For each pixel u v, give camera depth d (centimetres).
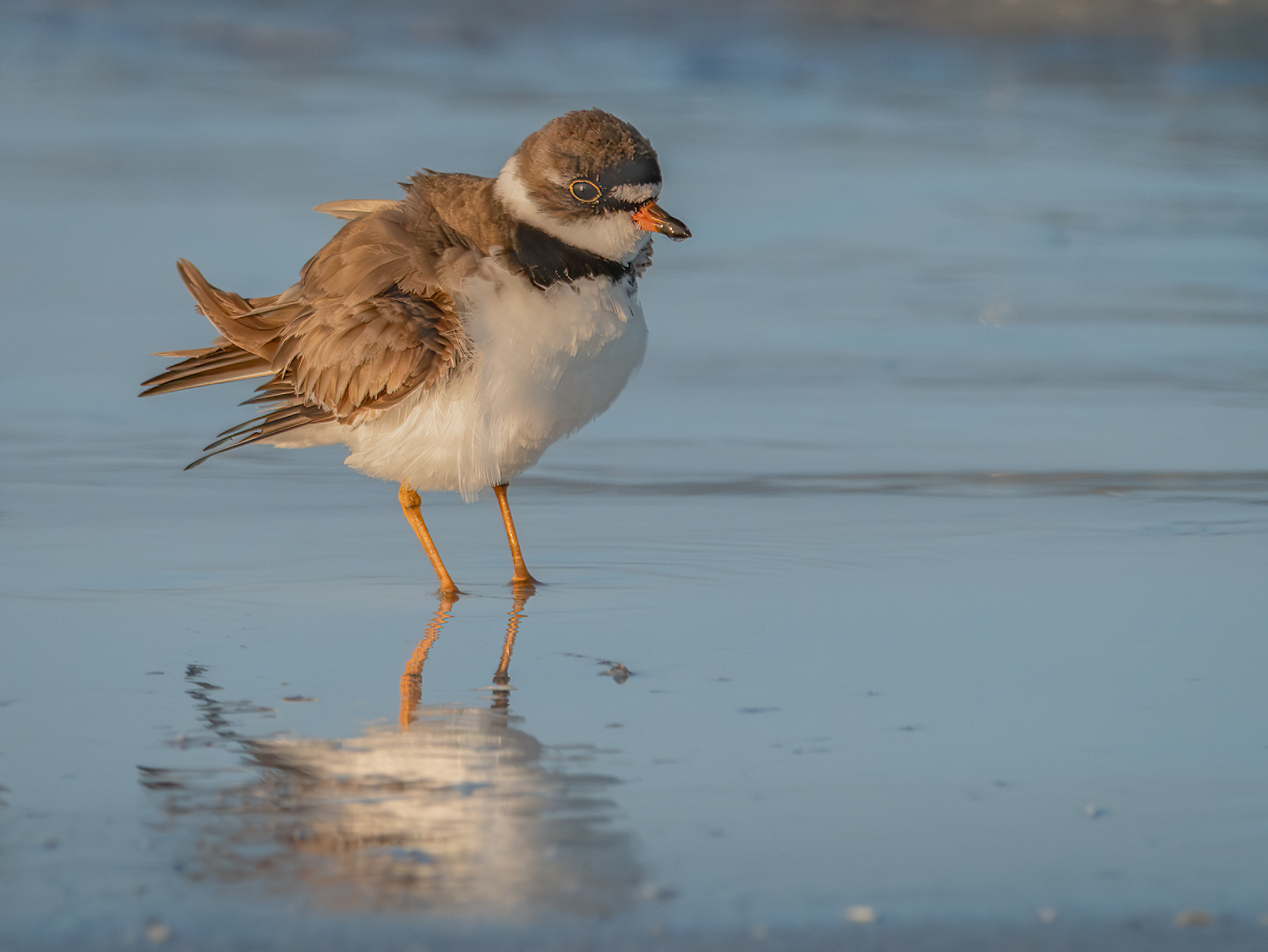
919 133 2803
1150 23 3709
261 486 1345
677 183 2420
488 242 1068
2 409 1498
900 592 1093
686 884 673
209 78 3088
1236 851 707
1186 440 1454
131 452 1412
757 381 1627
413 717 873
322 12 3712
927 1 3834
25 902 655
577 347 1063
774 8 3834
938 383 1622
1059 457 1411
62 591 1091
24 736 841
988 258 2075
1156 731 846
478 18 3716
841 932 635
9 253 1959
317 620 1046
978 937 631
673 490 1338
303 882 673
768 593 1095
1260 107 3039
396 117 2775
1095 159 2616
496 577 1141
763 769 798
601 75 3244
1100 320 1827
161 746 828
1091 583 1104
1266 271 2017
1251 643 984
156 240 2025
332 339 1059
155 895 661
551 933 631
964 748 824
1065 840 717
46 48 3272
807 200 2345
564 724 862
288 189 2278
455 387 1055
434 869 686
